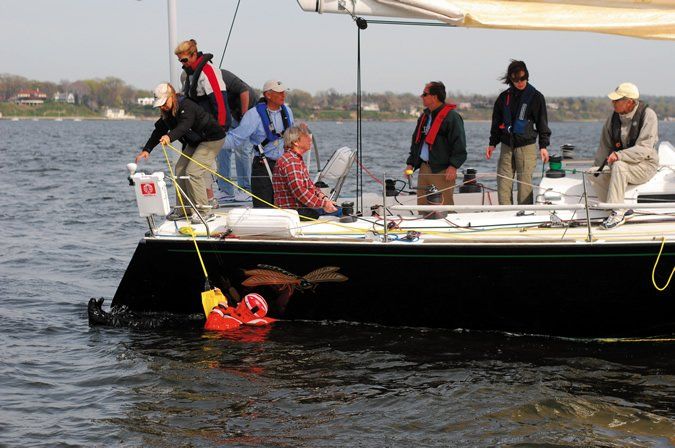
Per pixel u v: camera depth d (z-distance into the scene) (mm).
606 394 9578
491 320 11242
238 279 11531
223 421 8992
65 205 27031
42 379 10188
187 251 11438
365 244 10945
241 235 11383
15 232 21328
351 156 13188
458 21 10758
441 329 11469
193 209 11773
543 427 8797
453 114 12617
